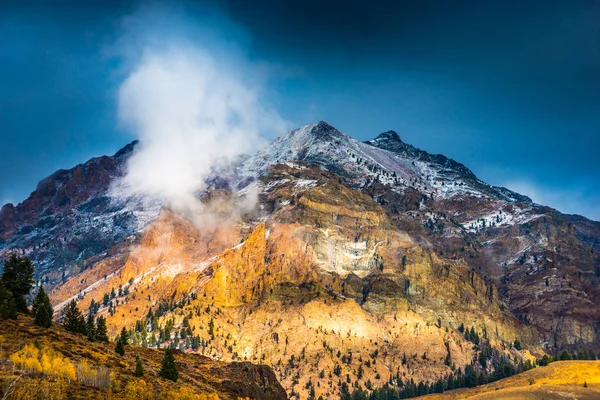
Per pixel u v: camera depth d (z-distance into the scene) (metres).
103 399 119.62
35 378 117.31
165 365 155.38
